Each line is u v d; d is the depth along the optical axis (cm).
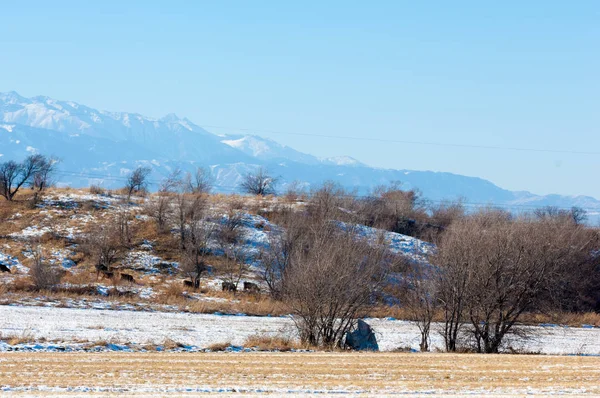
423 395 3309
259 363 4481
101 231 13088
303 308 6191
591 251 11919
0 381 3475
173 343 5716
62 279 10638
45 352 4903
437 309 6750
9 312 7694
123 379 3656
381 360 4872
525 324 6838
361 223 13662
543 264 6569
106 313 8262
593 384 3803
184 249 13138
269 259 10550
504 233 6738
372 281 7075
